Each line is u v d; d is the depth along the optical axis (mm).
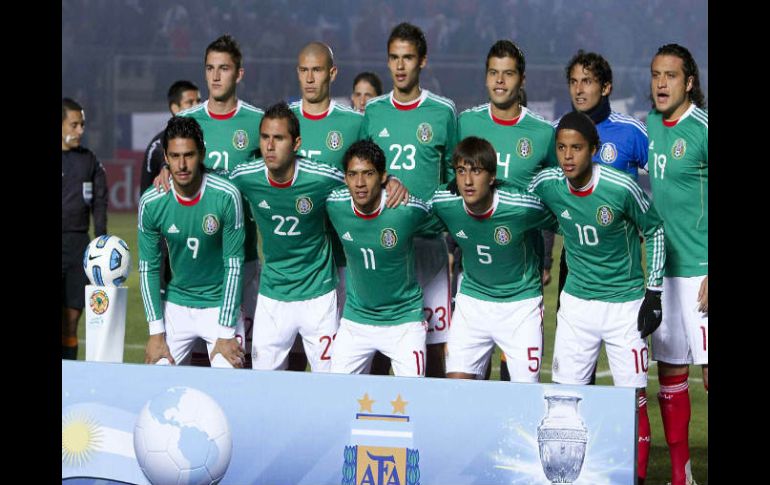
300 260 19359
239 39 76688
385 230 18062
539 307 18766
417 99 20062
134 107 68438
